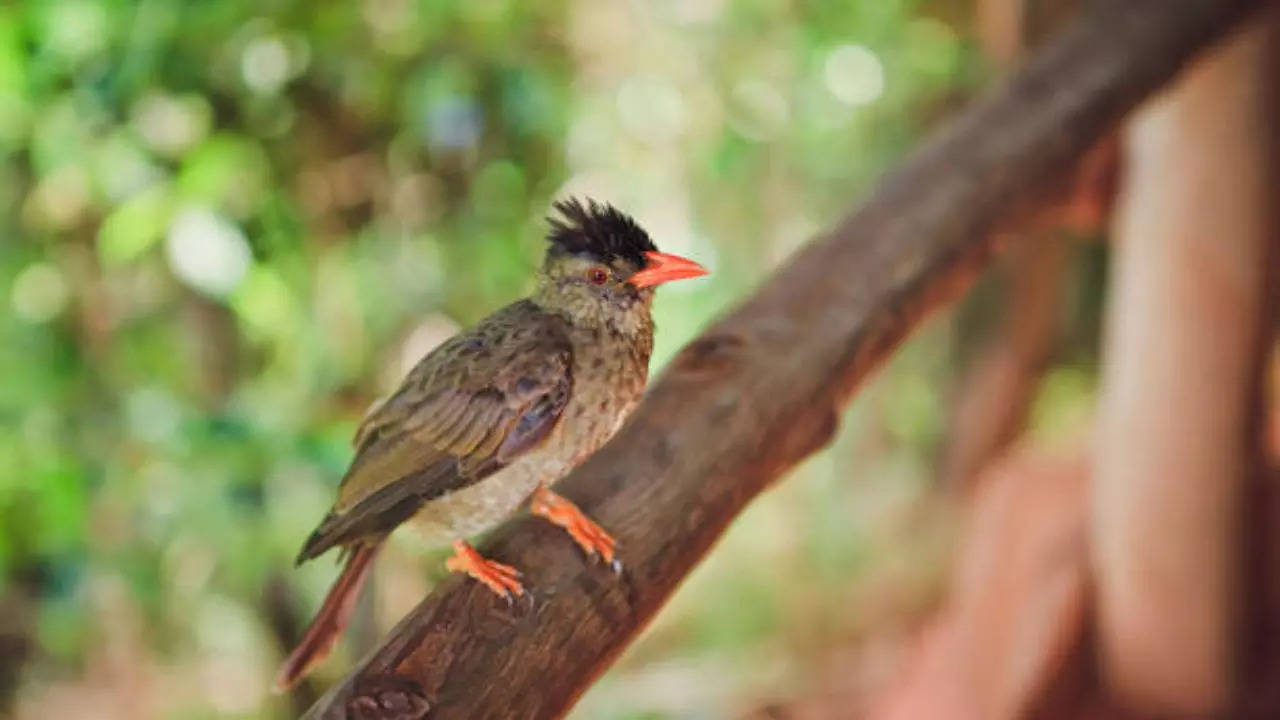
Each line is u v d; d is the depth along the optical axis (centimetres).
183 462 1005
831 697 1366
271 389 1180
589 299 598
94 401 1130
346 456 995
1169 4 827
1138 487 909
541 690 464
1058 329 1356
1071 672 977
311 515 1124
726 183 1373
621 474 536
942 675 1063
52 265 1166
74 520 1017
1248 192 850
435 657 446
